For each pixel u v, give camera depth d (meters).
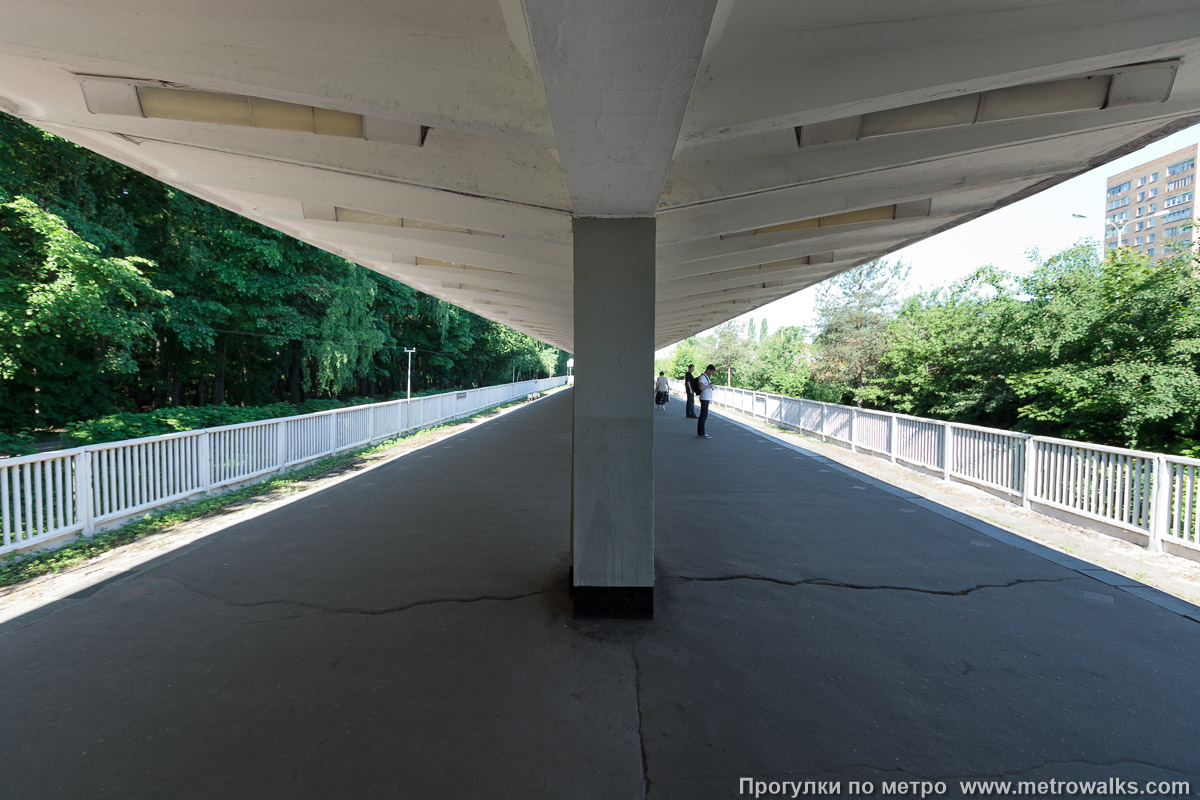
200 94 3.58
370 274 18.97
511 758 2.50
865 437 12.39
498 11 2.46
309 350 17.92
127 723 2.71
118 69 2.86
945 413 18.72
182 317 14.08
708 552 5.49
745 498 7.95
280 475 9.14
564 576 4.74
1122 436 12.09
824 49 2.68
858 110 2.84
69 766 2.41
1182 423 11.09
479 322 39.91
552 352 78.25
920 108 3.56
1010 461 7.81
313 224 6.66
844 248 7.48
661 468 10.38
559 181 3.87
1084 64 2.69
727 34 2.62
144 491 6.43
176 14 2.60
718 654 3.46
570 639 3.63
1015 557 5.44
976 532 6.31
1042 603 4.35
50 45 2.65
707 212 4.85
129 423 10.11
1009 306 15.77
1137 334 11.95
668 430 17.14
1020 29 2.64
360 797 2.26
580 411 3.89
